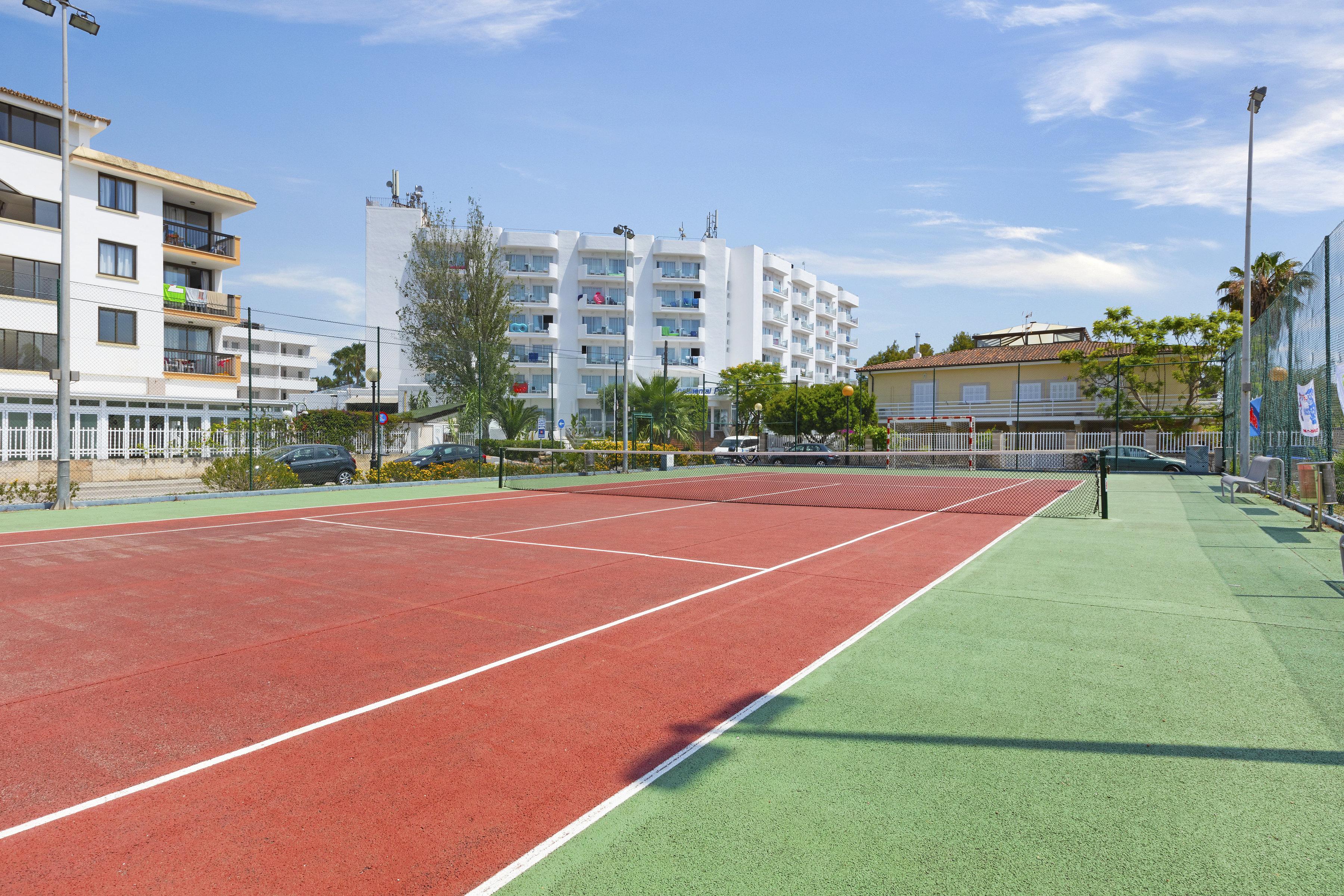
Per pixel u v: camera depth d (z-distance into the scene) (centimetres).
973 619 689
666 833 327
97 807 357
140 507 1794
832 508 1744
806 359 8806
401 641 626
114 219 3180
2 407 2750
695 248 7050
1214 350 3847
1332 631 636
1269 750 404
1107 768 385
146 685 527
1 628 679
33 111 2981
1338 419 1260
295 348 9000
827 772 384
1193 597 768
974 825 331
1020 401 4684
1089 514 1563
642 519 1519
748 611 724
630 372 6888
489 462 3153
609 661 570
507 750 414
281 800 361
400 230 6375
